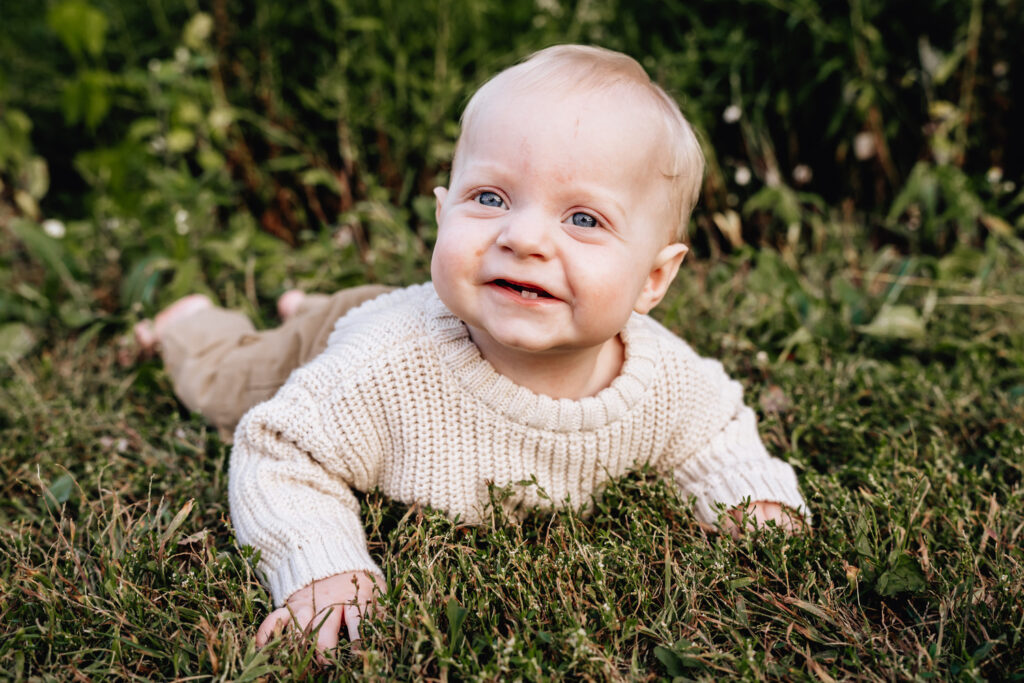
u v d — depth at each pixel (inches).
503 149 47.7
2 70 131.1
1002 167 120.3
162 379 82.9
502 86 49.4
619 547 54.6
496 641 47.7
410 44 120.3
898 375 80.9
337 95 115.0
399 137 118.8
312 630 47.8
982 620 50.4
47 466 67.8
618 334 59.0
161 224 111.2
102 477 66.0
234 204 122.8
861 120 116.7
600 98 48.1
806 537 56.6
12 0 143.8
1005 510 58.5
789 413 74.8
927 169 110.5
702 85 118.2
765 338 87.4
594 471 59.7
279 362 77.5
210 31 120.6
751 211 119.0
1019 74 116.8
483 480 57.6
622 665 48.2
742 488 59.9
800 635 50.7
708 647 48.5
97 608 50.0
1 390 79.5
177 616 49.5
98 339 95.9
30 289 99.0
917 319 87.6
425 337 56.0
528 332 47.6
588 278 47.1
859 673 47.2
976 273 101.0
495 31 124.5
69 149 139.8
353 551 54.0
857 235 114.7
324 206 125.8
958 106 117.1
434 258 49.7
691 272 104.6
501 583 51.4
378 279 100.1
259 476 56.8
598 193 47.3
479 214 48.6
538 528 58.1
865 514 56.5
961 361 83.7
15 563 54.4
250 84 122.1
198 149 124.7
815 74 117.6
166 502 60.9
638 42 123.2
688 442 62.6
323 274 101.0
